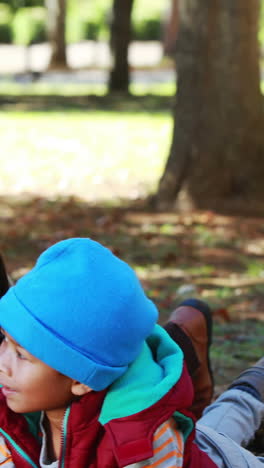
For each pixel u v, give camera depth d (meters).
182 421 2.00
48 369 1.85
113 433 1.85
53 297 1.80
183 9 9.31
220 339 5.15
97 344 1.81
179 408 1.93
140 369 1.94
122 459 1.82
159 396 1.87
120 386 1.90
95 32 50.66
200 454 2.21
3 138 15.98
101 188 11.45
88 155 14.15
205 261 7.55
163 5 50.34
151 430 1.85
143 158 13.95
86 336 1.80
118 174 12.49
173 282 6.77
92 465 1.97
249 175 9.54
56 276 1.82
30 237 8.45
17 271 7.04
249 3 9.22
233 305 6.08
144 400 1.87
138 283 1.91
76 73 33.78
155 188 11.40
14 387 1.89
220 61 9.31
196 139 9.54
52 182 11.88
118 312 1.82
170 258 7.47
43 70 34.28
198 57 9.35
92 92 25.06
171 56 39.81
